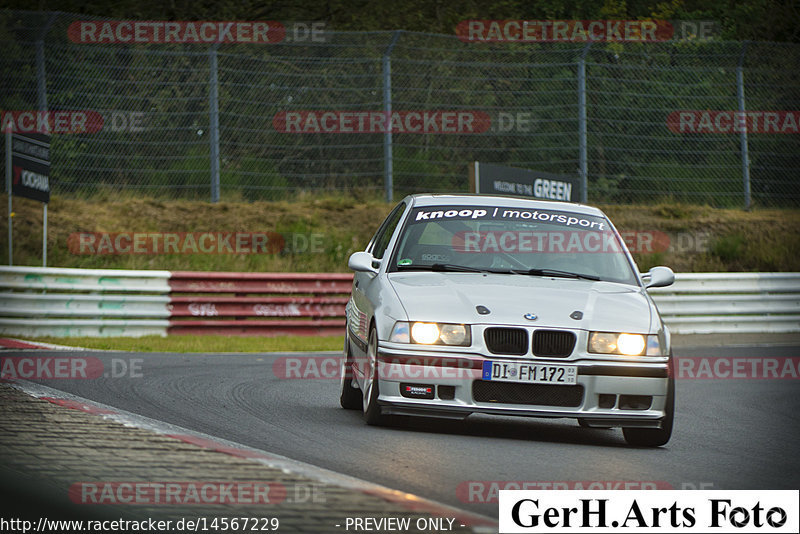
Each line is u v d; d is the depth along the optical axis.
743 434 26.73
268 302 56.69
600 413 22.75
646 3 93.44
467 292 23.94
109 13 85.25
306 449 20.31
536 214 28.05
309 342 52.53
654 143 79.81
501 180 61.84
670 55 79.31
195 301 54.53
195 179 72.44
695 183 80.56
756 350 53.75
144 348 44.47
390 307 23.56
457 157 77.00
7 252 64.25
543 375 22.56
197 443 19.98
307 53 75.56
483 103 76.94
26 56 66.81
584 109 75.44
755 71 79.88
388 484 17.30
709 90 80.75
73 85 69.38
